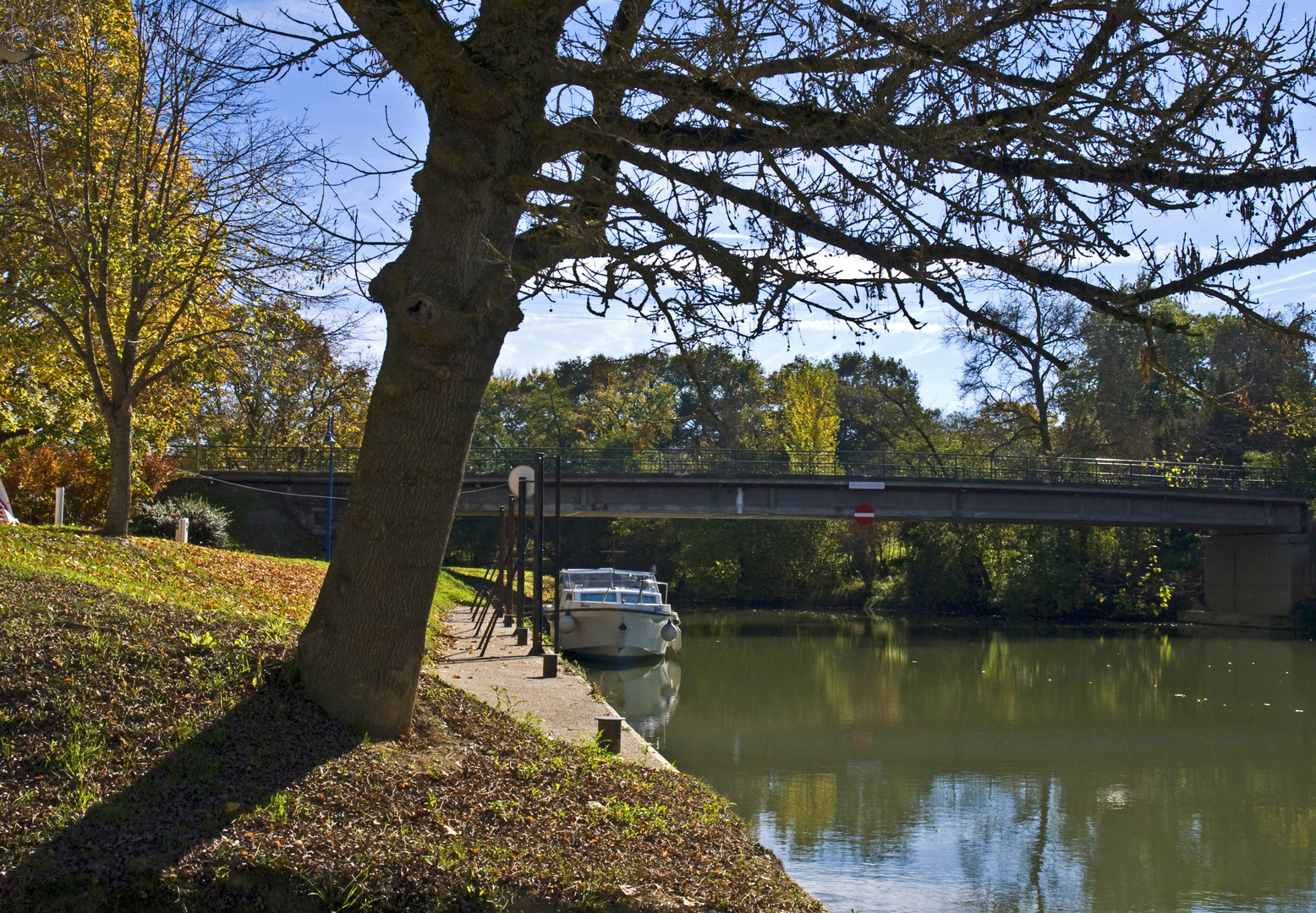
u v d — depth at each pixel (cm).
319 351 2159
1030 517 3962
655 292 772
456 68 691
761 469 3962
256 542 3731
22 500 3005
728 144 782
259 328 2073
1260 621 4397
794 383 6081
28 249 1933
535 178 732
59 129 1930
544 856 632
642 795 800
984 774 1555
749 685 2539
